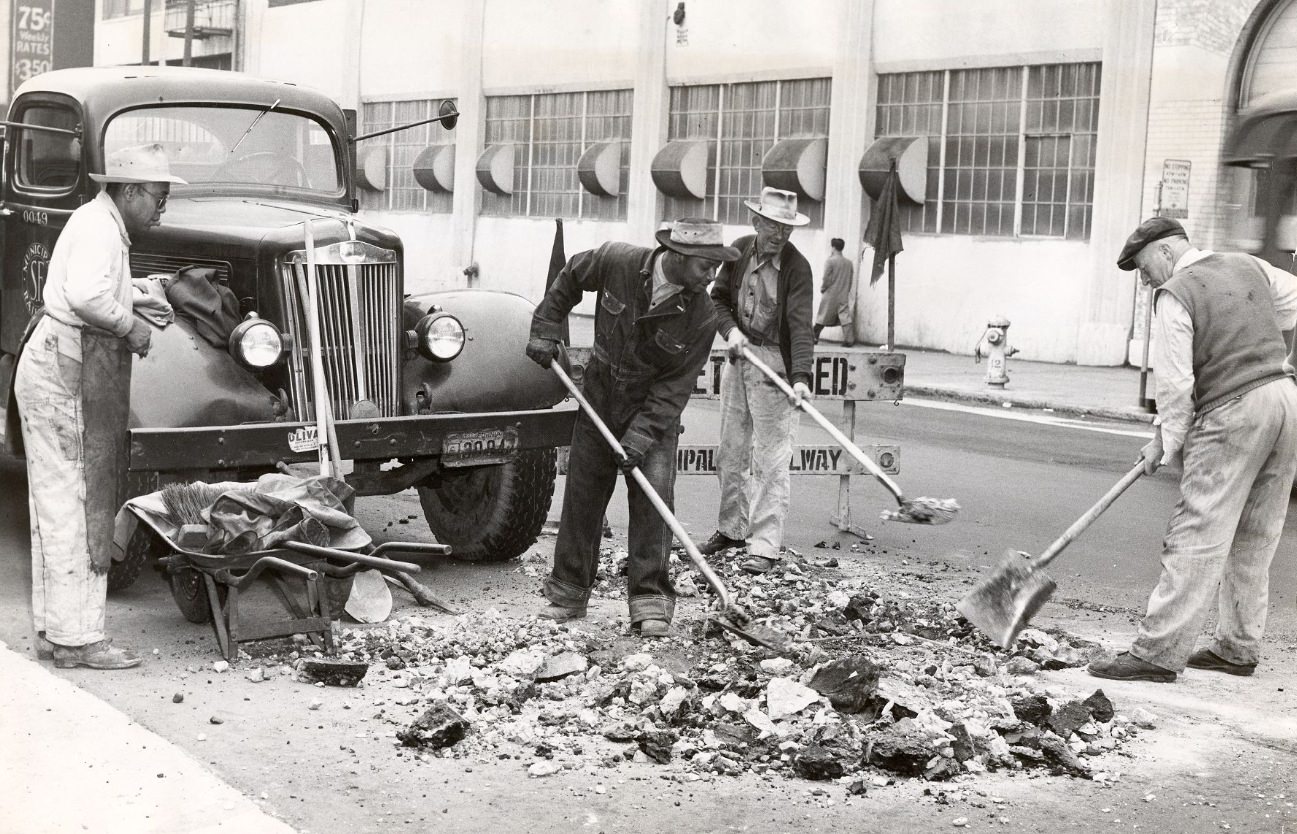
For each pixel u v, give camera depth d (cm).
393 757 459
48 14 1697
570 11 3006
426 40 3406
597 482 617
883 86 2430
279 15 3841
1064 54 2155
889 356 876
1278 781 469
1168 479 1137
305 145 798
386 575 639
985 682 542
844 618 633
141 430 591
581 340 2308
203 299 636
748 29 2634
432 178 3347
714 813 425
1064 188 2181
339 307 664
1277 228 1207
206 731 477
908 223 2389
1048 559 565
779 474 727
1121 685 569
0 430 741
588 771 453
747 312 726
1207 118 1984
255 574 548
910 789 450
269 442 618
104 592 546
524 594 681
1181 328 556
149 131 751
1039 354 2205
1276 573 813
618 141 2922
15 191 782
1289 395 564
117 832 393
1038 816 432
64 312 525
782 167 2497
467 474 745
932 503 583
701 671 538
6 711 486
